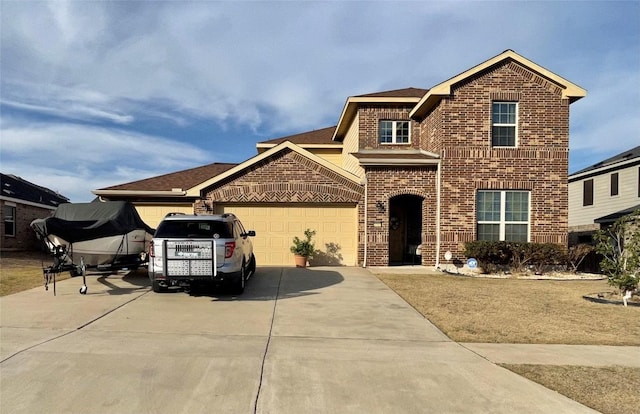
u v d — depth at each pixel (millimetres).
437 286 11367
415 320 7910
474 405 4402
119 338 6465
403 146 17859
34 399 4367
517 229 14984
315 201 15664
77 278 12148
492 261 14273
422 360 5730
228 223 9727
